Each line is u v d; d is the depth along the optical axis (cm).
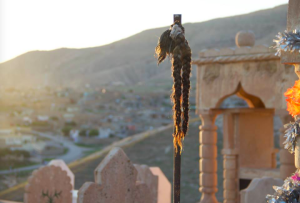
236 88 991
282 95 926
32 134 13950
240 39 995
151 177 930
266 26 18262
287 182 436
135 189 660
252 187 699
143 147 3541
